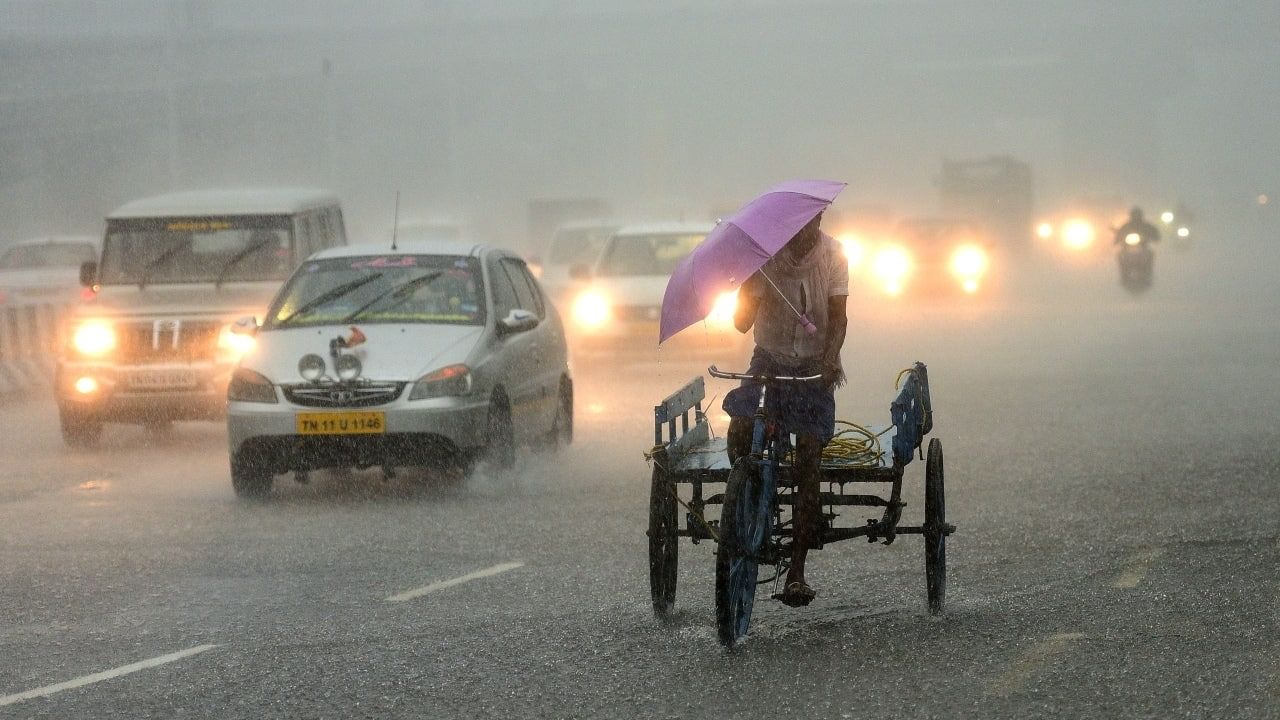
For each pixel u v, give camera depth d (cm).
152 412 3166
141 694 1372
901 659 1431
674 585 1609
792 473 1523
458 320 2669
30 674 1449
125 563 1981
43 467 2934
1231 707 1255
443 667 1441
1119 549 1944
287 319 2684
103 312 3212
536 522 2233
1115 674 1361
